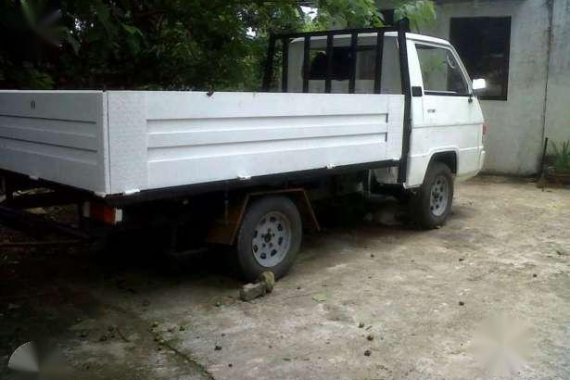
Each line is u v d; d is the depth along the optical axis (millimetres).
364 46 6570
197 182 4223
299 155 4953
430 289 5027
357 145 5535
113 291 4926
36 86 6160
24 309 4516
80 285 5055
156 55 7258
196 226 4914
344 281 5215
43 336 4062
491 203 8648
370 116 5656
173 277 5277
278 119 4730
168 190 4051
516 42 10539
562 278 5336
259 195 4938
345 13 6973
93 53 6504
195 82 7891
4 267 5461
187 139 4102
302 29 8070
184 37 7523
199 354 3832
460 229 7105
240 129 4441
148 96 3838
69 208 5207
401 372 3613
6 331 4125
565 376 3580
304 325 4273
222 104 4277
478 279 5293
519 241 6590
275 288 5023
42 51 6125
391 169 6250
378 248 6270
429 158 6617
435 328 4242
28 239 6133
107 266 5562
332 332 4160
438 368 3664
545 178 10156
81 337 4059
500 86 10891
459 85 7359
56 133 4094
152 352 3857
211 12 7246
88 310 4523
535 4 10297
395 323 4320
